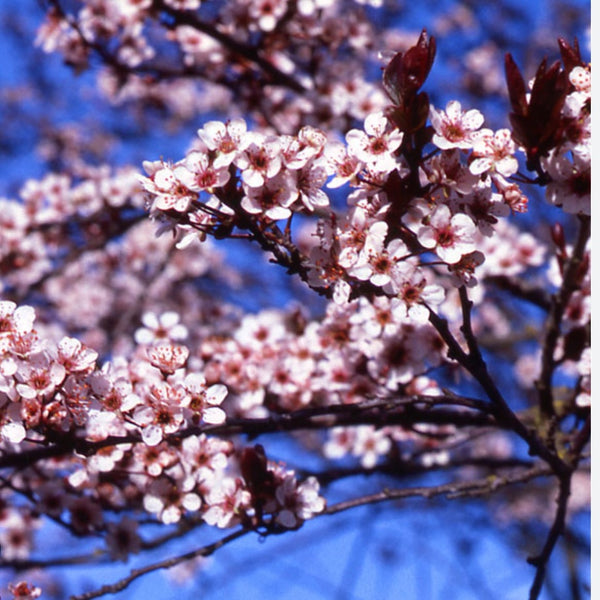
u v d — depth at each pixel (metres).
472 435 4.62
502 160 2.50
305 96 5.82
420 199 2.58
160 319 4.19
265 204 2.50
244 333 4.46
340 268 2.61
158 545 4.18
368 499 3.66
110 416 2.76
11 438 2.62
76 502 3.90
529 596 3.56
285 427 4.02
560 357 4.34
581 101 2.49
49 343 2.72
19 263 6.35
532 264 5.34
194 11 5.78
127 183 6.34
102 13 5.88
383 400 3.12
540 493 8.78
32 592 3.29
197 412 2.88
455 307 4.95
